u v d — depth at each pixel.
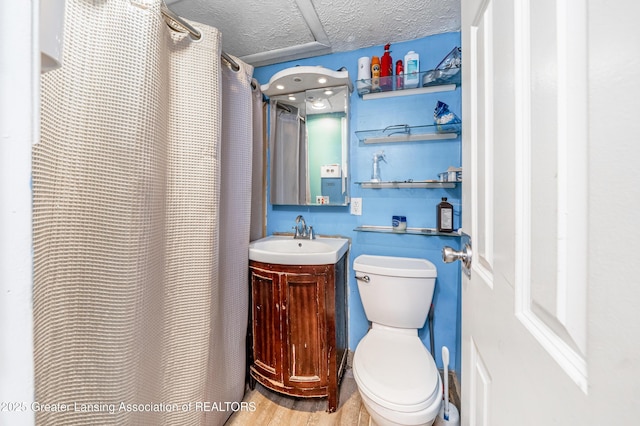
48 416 0.57
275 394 1.38
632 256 0.21
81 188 0.62
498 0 0.48
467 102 0.68
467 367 0.68
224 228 1.23
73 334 0.62
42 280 0.55
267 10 1.23
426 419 0.88
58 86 0.57
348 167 1.58
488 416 0.51
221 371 1.19
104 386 0.68
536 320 0.35
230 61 1.19
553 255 0.31
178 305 0.92
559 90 0.30
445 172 1.38
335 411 1.25
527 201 0.38
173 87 0.90
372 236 1.57
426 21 1.30
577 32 0.27
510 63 0.43
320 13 1.25
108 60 0.67
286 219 1.75
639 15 0.20
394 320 1.33
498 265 0.47
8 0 0.20
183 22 0.89
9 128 0.20
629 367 0.21
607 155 0.23
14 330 0.21
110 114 0.67
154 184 0.81
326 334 1.25
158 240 0.84
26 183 0.21
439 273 1.44
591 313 0.25
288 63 1.70
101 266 0.67
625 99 0.22
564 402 0.28
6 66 0.20
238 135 1.29
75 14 0.60
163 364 0.88
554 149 0.31
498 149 0.48
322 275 1.24
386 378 0.98
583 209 0.26
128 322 0.73
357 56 1.56
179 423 0.92
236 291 1.29
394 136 1.48
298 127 1.66
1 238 0.20
